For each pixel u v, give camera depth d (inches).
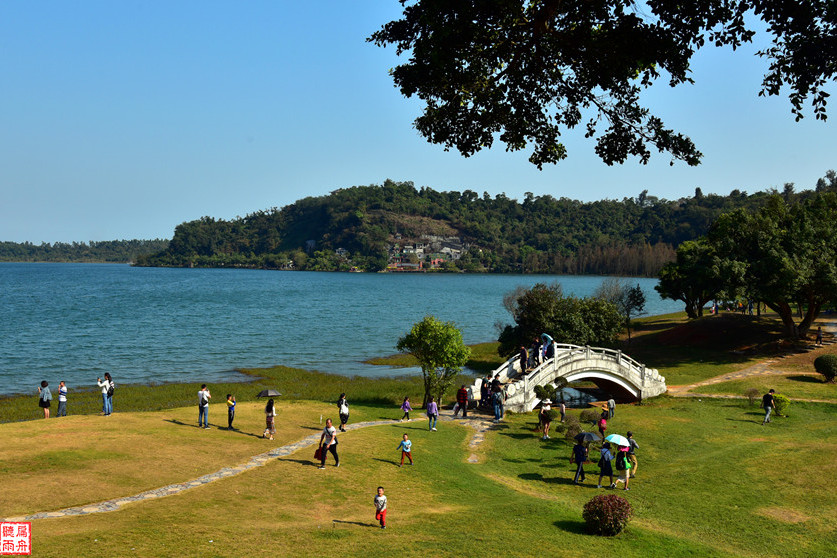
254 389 2057.1
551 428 1457.9
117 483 817.5
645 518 882.1
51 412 1641.2
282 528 705.6
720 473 1103.6
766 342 2566.4
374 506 833.5
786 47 452.1
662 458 1226.6
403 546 675.4
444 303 6397.6
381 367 2662.4
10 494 740.0
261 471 939.3
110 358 2743.6
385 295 7549.2
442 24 453.4
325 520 756.6
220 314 4896.7
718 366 2321.6
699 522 869.8
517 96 521.0
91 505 733.3
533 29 481.7
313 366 2662.4
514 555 674.8
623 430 1449.3
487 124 532.4
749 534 825.5
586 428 1451.8
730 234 2642.7
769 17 442.6
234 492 828.6
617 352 1898.4
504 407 1603.1
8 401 1788.9
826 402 1708.9
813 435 1366.9
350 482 929.5
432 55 460.4
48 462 871.1
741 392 1900.8
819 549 776.9
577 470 1063.6
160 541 622.5
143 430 1119.0
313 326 4210.1
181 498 783.1
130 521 677.9
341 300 6628.9
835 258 2348.7
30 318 4291.3
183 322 4264.3
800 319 3171.8
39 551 567.5
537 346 1791.3
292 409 1503.4
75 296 6515.8
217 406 1472.7
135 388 2020.2
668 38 447.2
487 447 1279.5
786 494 985.5
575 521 828.0
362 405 1728.6
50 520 667.4
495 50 493.0
